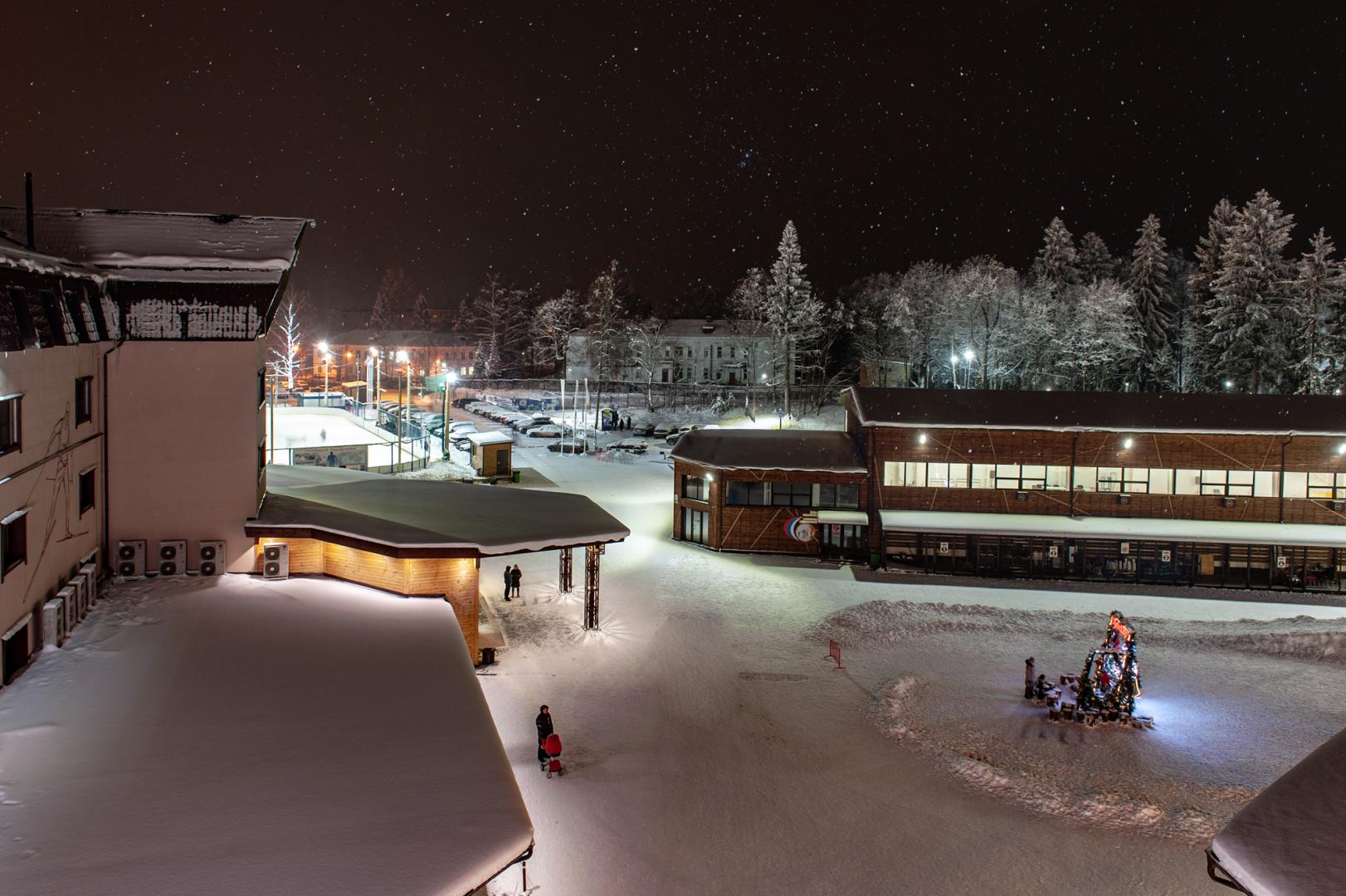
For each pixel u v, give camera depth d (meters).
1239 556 41.19
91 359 22.12
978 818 19.30
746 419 91.38
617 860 17.06
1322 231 70.31
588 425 89.56
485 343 132.88
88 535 21.91
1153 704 26.53
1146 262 84.69
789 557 44.50
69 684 16.50
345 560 25.20
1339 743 10.34
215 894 10.16
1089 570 42.03
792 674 28.16
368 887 10.43
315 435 62.50
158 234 24.48
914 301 97.12
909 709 25.50
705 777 20.73
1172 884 16.83
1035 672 28.98
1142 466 43.97
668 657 28.95
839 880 16.73
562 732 22.80
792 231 92.31
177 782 12.89
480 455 59.00
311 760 13.71
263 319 24.36
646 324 112.38
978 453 44.53
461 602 25.17
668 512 53.44
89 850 11.02
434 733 14.87
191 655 18.27
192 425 23.88
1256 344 72.62
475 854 11.23
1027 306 84.12
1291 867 8.72
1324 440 42.84
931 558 42.72
